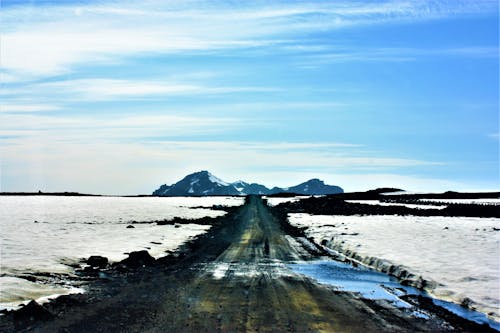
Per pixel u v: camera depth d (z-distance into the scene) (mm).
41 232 30891
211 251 24031
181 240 28703
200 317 10453
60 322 9828
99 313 10711
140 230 34188
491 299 12859
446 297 13594
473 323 10602
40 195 182125
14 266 16812
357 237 30016
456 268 17641
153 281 15266
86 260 19453
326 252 24641
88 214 55250
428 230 35250
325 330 9625
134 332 9125
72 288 13875
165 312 10891
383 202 91625
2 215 51000
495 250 23156
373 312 11453
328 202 88375
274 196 162500
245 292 13586
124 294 13070
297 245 27594
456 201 90375
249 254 23047
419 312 11602
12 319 9977
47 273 15984
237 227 39750
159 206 83500
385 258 20391
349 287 14906
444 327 10180
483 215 54750
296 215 56781
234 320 10242
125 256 20984
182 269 17969
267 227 40062
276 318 10523
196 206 83875
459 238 29234
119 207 77438
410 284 15633
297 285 15000
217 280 15602
